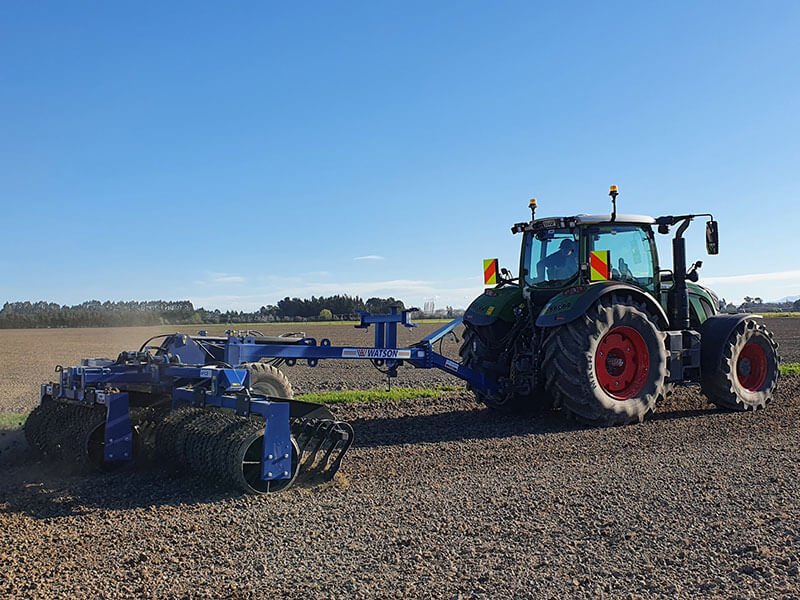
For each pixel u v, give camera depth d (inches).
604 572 148.3
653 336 342.3
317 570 150.8
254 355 288.7
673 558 155.8
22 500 207.9
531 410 380.5
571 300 330.6
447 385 533.0
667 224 369.7
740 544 163.6
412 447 281.9
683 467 240.8
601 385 335.0
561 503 198.7
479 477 230.7
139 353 268.4
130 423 237.1
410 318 331.9
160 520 186.5
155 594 138.9
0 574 149.1
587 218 348.8
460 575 147.2
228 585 142.9
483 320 375.2
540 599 135.7
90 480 232.8
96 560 157.2
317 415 222.4
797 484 215.3
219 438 218.1
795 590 138.2
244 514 191.5
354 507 197.0
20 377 693.3
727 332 366.0
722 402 372.8
